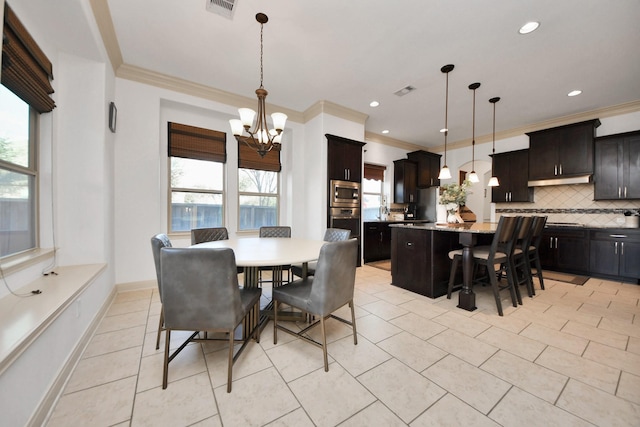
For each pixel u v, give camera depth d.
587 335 1.94
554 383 1.40
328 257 1.54
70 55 2.21
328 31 2.27
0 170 1.56
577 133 3.86
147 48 2.53
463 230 2.46
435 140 5.80
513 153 4.64
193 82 3.19
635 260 3.26
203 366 1.56
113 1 1.95
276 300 1.82
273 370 1.52
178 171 3.42
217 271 1.33
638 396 1.29
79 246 2.25
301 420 1.16
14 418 0.96
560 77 2.97
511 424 1.13
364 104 3.84
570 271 3.78
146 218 2.96
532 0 1.90
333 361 1.61
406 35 2.31
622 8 1.94
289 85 3.29
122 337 1.88
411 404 1.25
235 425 1.13
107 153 2.44
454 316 2.30
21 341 0.99
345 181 4.13
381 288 3.12
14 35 1.51
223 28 2.24
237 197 3.85
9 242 1.65
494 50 2.51
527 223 2.57
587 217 4.02
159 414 1.18
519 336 1.92
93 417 1.16
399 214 5.67
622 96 3.40
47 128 2.04
